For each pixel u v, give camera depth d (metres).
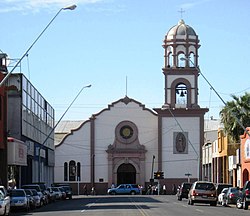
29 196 45.47
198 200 51.50
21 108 62.88
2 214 34.06
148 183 98.69
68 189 72.38
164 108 97.06
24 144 60.69
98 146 99.81
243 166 63.78
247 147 62.16
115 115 100.25
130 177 99.38
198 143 96.62
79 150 99.81
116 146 99.44
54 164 96.00
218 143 77.56
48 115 88.38
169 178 96.44
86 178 99.38
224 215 35.62
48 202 57.38
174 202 58.53
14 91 62.94
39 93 77.69
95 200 66.00
